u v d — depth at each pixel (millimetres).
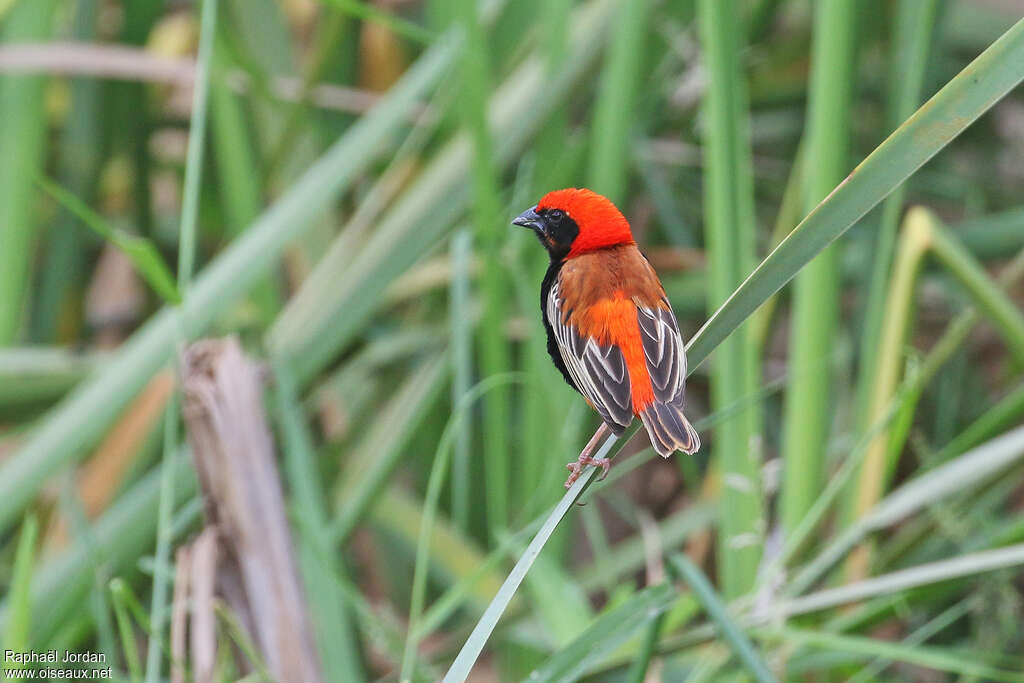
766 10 11203
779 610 7609
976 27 12508
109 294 15195
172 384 10539
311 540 8766
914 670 10992
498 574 10516
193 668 7145
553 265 8352
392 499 10516
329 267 10500
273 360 9875
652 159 12047
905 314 9250
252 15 12773
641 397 6961
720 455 8867
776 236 10812
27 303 12828
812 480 8945
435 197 10227
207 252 14141
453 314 10242
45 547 10305
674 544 10773
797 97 13297
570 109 12172
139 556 9242
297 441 9359
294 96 12305
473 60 9102
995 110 13570
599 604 12594
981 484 9289
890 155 5211
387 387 12172
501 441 9312
